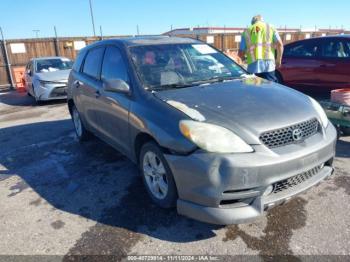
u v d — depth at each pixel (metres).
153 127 2.89
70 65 11.41
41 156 5.00
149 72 3.52
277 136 2.58
